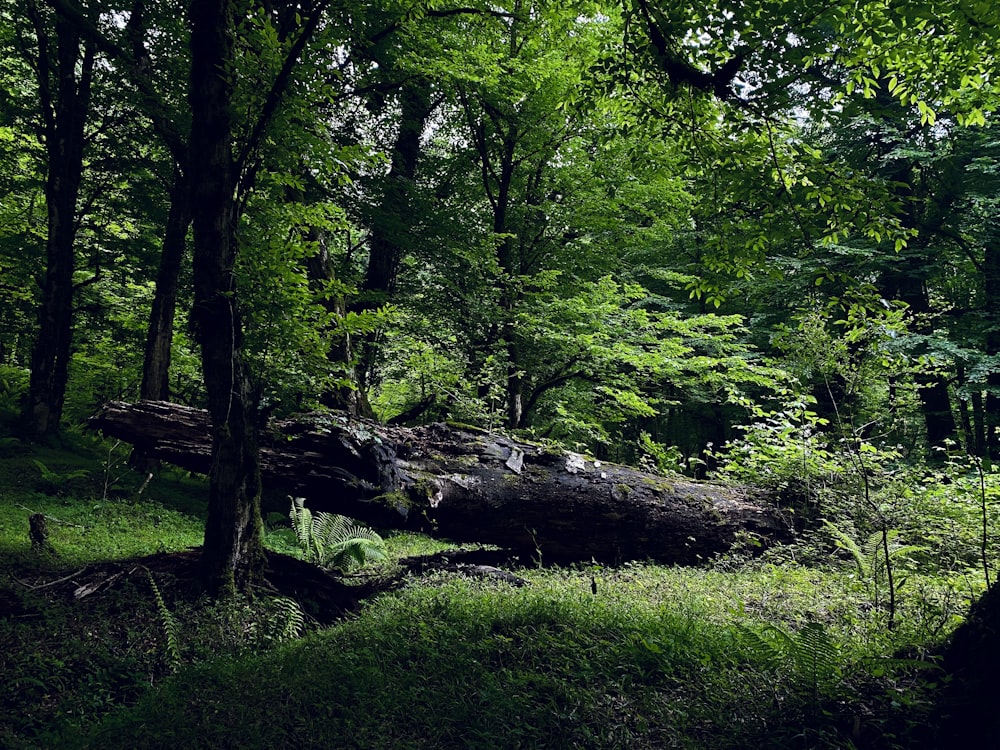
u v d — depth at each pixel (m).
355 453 7.36
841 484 8.91
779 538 9.03
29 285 17.12
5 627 4.94
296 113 6.09
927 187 15.48
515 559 8.52
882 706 3.21
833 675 3.48
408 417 12.81
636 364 13.13
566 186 15.19
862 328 6.16
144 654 4.80
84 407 18.86
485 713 3.36
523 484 8.14
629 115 6.74
